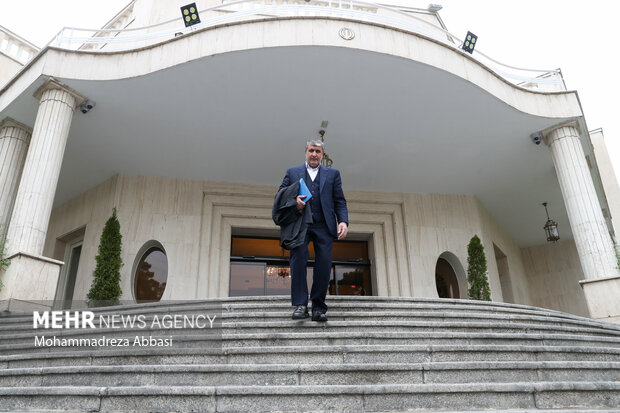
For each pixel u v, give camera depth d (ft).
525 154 37.29
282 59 27.73
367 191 42.65
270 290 40.86
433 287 39.88
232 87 29.60
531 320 19.02
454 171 39.91
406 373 11.66
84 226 39.04
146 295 36.37
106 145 34.88
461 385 10.54
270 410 10.05
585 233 30.37
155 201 38.27
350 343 14.08
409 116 32.63
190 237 37.68
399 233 41.88
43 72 27.66
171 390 10.11
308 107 31.63
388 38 28.17
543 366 12.23
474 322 17.06
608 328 20.80
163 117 32.01
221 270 38.58
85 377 11.63
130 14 38.19
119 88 28.94
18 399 10.35
